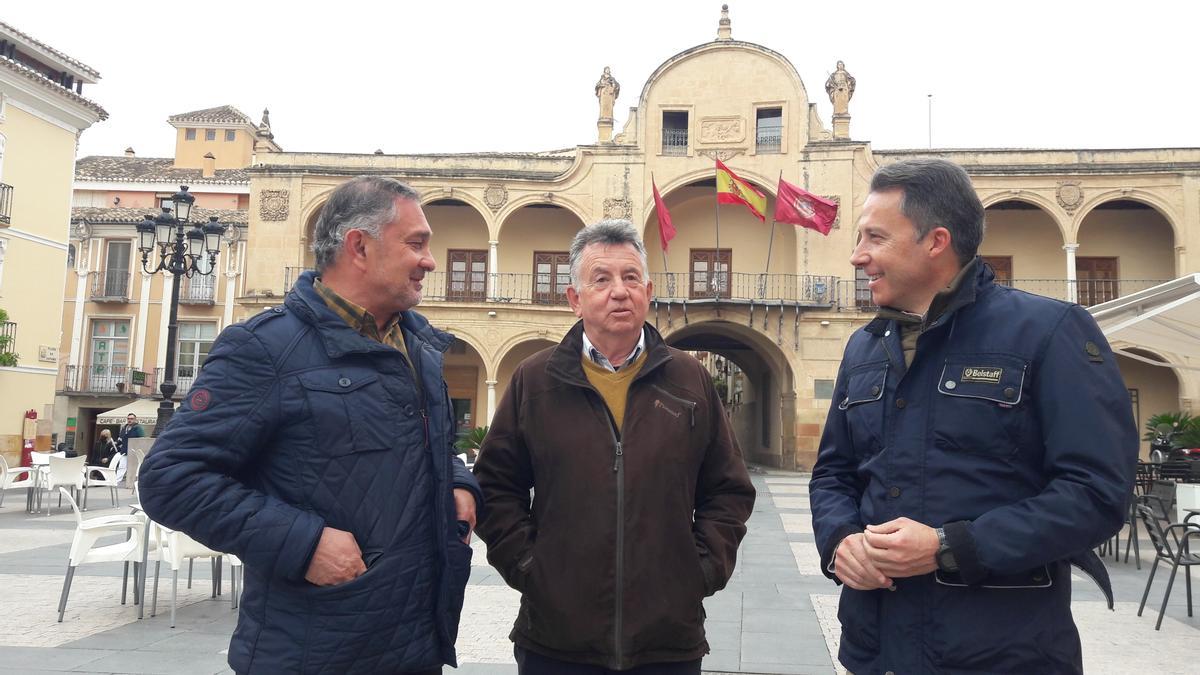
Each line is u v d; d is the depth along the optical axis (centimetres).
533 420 293
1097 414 207
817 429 2662
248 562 223
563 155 2925
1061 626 211
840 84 2814
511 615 668
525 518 298
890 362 240
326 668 225
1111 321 1006
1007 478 216
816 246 2728
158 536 659
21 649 552
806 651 554
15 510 1452
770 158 2783
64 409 3559
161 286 3594
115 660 527
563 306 2727
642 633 267
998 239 2833
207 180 4056
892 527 211
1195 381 2453
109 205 4059
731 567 297
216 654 542
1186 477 1245
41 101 2539
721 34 2861
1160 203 2553
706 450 309
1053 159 2639
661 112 2845
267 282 2734
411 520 246
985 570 202
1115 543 1050
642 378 291
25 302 2520
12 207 2448
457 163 2847
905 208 235
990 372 219
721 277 2919
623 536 272
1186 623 641
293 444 239
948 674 210
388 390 251
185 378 3559
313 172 2778
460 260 2962
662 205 2542
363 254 258
